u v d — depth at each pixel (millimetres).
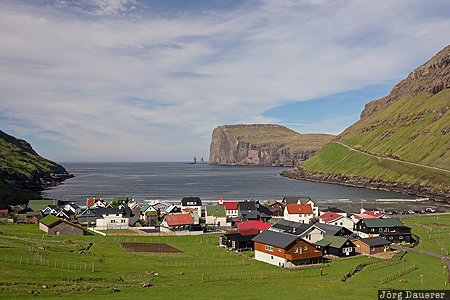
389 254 84250
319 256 74812
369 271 68438
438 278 63344
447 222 132000
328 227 98750
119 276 55844
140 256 73188
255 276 62562
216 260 74062
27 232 90625
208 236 106500
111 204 148000
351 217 129750
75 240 85688
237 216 143500
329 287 56125
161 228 115188
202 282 56750
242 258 78062
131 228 118312
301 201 151125
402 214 153375
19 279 46719
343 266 72750
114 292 47594
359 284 59375
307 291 53562
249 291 52812
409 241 98375
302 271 67438
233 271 65750
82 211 142500
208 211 131250
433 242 97562
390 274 66062
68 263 58031
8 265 50625
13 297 41156
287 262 71438
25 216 132125
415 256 81375
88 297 44375
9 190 187375
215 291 51875
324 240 87250
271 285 57031
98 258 65375
